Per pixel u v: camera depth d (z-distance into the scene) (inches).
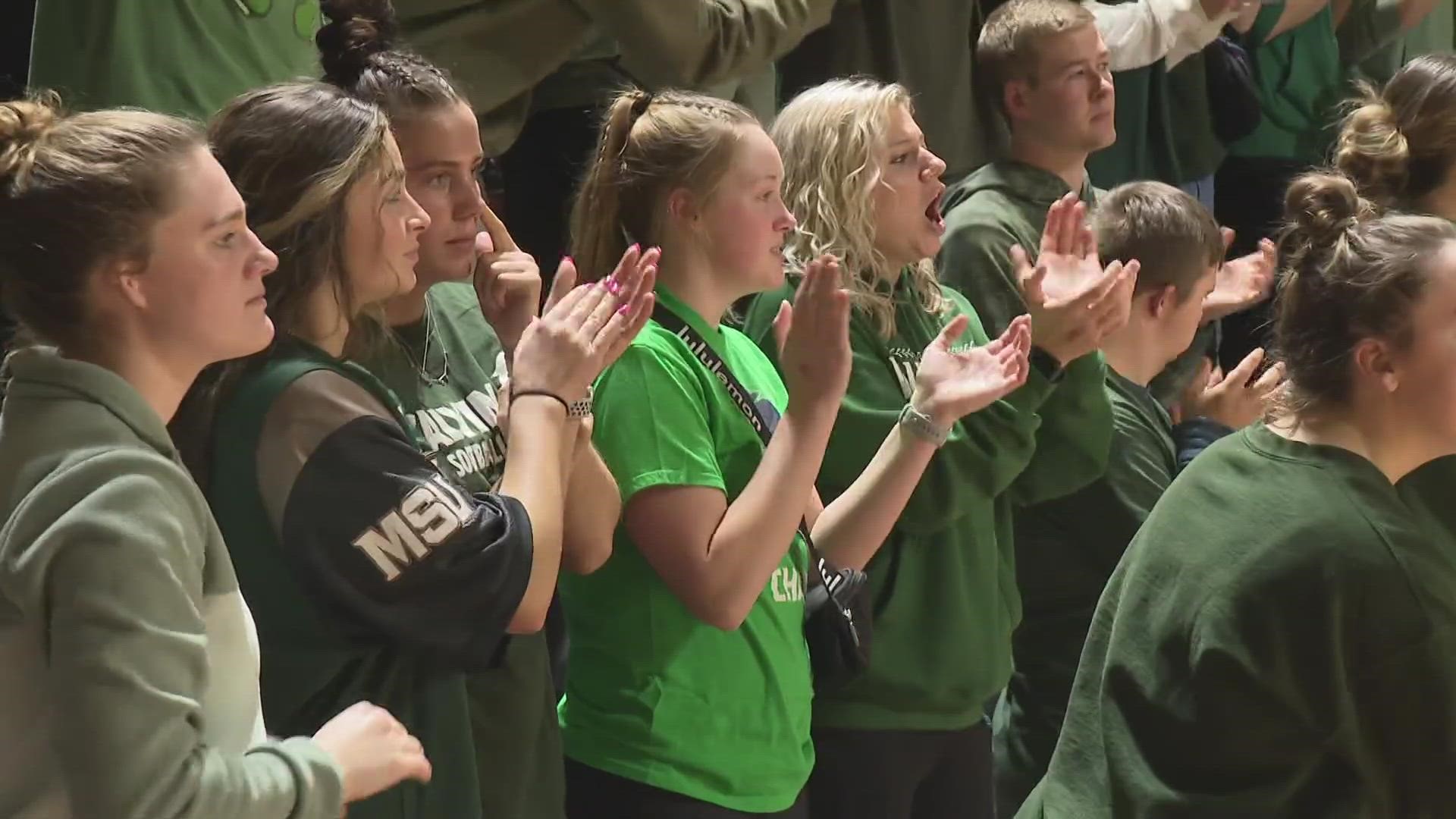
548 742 145.9
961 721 188.1
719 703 156.6
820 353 153.6
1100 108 244.4
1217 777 136.5
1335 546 130.6
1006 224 232.1
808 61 270.1
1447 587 130.8
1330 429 138.0
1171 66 308.0
